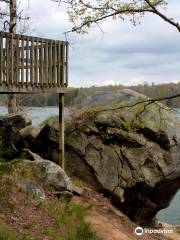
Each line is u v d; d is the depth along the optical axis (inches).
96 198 615.5
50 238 415.5
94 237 474.9
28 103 932.0
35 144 663.8
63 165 629.0
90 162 641.0
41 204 473.1
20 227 411.2
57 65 599.5
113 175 637.9
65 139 652.1
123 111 649.0
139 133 644.1
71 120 660.7
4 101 912.3
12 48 525.0
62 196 537.6
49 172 550.9
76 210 528.1
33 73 556.4
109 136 644.7
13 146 647.1
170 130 647.8
